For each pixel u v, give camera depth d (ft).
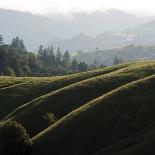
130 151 168.86
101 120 211.20
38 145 204.54
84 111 225.35
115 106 221.46
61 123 220.23
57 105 260.21
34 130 234.99
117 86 264.52
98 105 227.40
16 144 194.08
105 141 192.95
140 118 202.90
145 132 186.09
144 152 164.86
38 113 255.29
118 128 199.82
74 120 218.18
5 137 195.21
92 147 192.44
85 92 268.21
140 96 225.76
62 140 204.33
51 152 198.18
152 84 237.86
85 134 203.62
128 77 273.75
